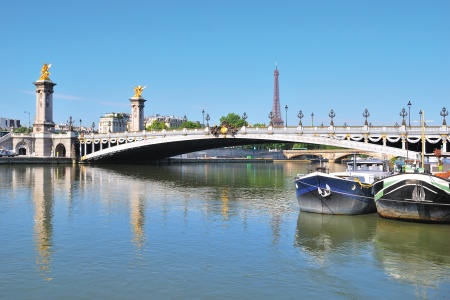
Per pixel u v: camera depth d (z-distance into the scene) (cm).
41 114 14562
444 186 3703
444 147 7056
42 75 14625
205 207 4884
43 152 14338
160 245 3144
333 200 4300
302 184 4412
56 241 3241
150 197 5753
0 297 2197
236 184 7838
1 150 13400
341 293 2289
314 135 8406
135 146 12256
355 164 5319
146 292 2270
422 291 2327
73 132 14362
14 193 5969
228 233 3534
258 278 2486
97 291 2280
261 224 3900
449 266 2720
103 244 3161
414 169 4256
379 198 4072
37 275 2502
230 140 10688
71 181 7856
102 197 5684
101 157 13888
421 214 3869
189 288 2327
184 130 10906
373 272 2608
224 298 2209
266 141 10612
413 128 7306
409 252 3012
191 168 13500
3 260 2769
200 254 2925
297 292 2294
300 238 3378
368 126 7788
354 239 3362
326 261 2808
